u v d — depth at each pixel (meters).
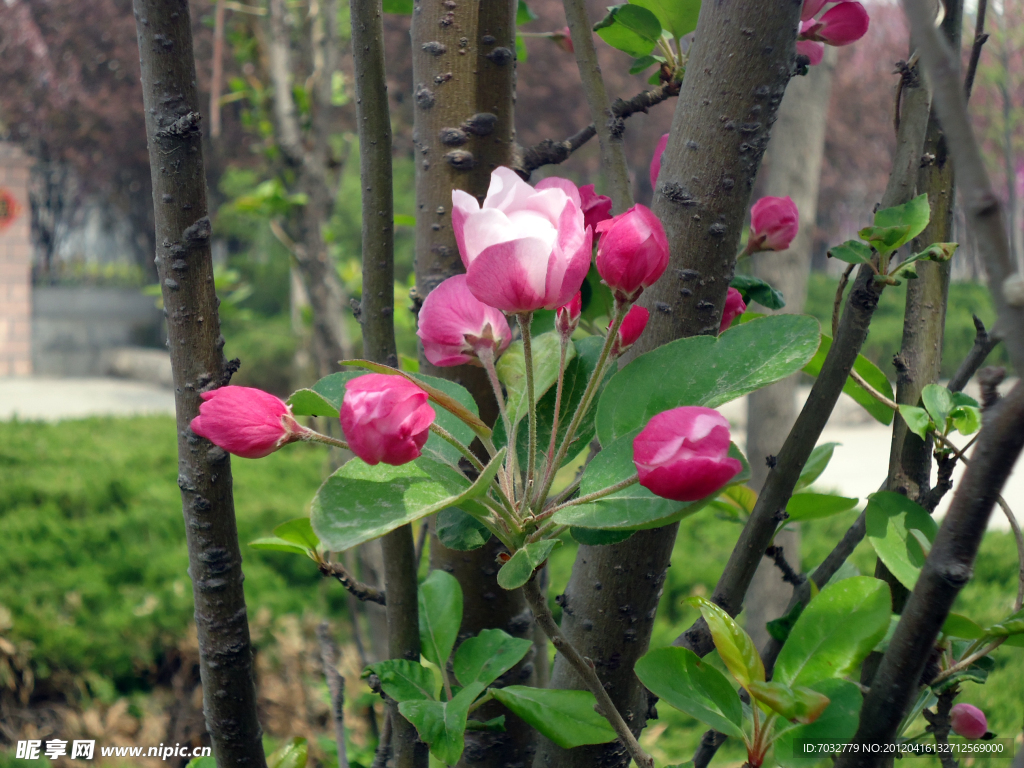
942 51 0.51
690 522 6.01
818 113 3.25
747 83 0.99
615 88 15.84
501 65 1.33
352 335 10.08
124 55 15.61
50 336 17.45
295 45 4.77
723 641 0.87
